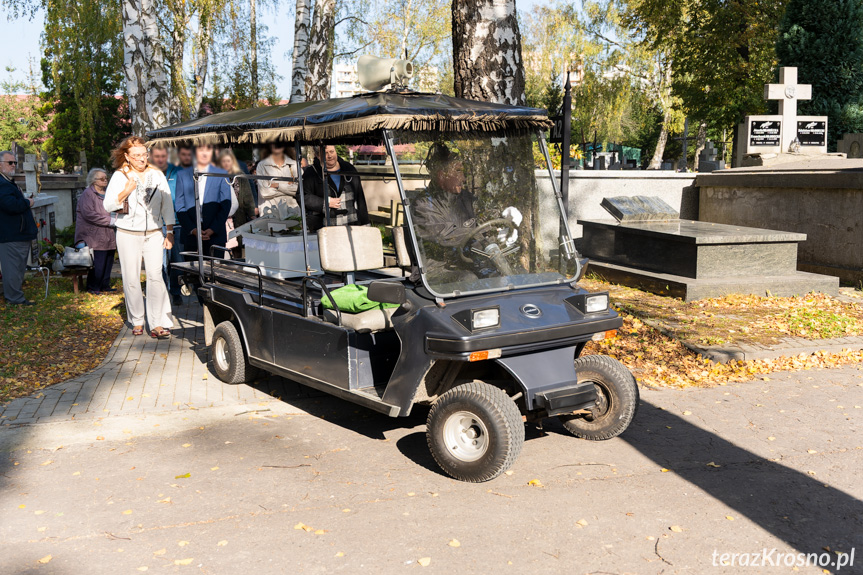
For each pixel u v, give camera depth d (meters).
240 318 6.10
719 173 13.56
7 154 9.52
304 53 17.41
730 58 28.09
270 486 4.41
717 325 8.26
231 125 5.77
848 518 4.04
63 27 25.33
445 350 4.21
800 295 9.86
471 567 3.50
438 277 4.61
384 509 4.11
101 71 29.12
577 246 12.94
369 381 4.93
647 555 3.62
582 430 5.14
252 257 6.36
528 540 3.76
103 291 10.86
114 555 3.62
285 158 5.70
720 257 9.96
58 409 5.80
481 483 4.44
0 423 5.48
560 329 4.46
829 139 16.88
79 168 40.53
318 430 5.39
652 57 39.94
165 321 8.06
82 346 7.78
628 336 8.08
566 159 10.10
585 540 3.76
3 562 3.55
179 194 9.09
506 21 8.46
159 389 6.32
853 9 16.58
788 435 5.32
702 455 4.93
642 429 5.43
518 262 4.93
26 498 4.26
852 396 6.20
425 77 39.16
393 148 4.54
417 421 5.60
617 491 4.36
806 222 11.77
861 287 10.67
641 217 11.33
